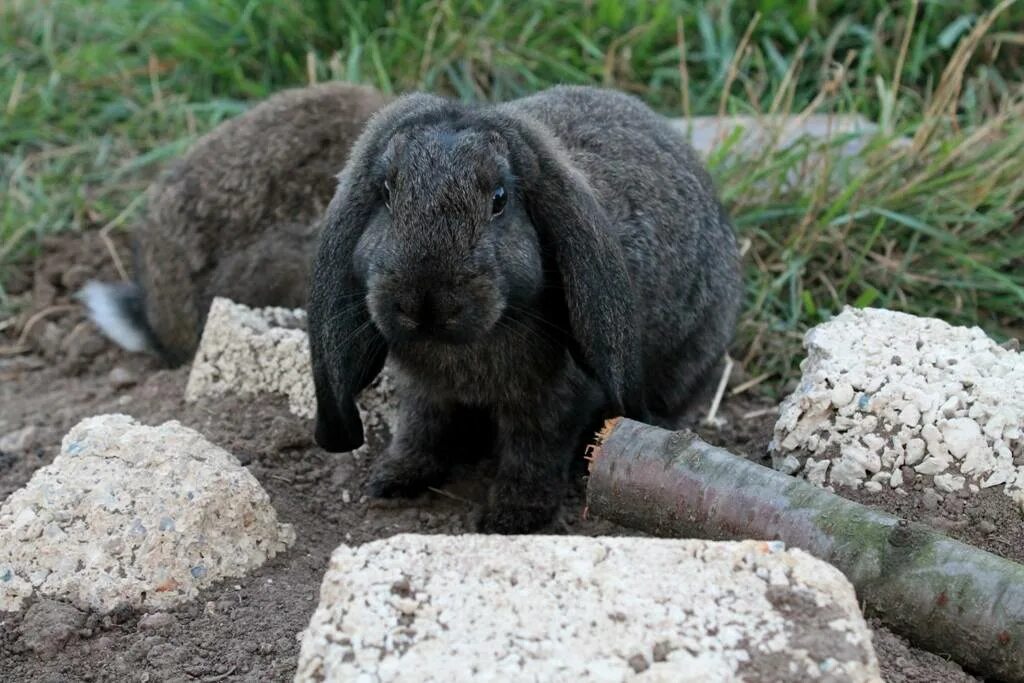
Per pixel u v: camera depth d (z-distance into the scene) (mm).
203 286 1103
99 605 780
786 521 741
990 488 810
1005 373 842
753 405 1029
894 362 850
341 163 1090
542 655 629
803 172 1133
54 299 1196
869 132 1160
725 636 636
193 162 1119
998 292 1098
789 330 1066
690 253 936
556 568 663
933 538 725
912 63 1242
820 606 647
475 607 648
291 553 834
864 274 1099
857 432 828
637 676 621
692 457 767
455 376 852
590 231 816
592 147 906
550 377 849
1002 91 1223
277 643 755
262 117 1115
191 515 799
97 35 1378
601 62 1258
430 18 1271
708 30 1255
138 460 822
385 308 775
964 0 1253
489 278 774
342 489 900
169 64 1336
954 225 1120
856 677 625
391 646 635
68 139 1301
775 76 1251
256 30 1318
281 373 950
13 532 799
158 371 1120
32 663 760
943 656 720
